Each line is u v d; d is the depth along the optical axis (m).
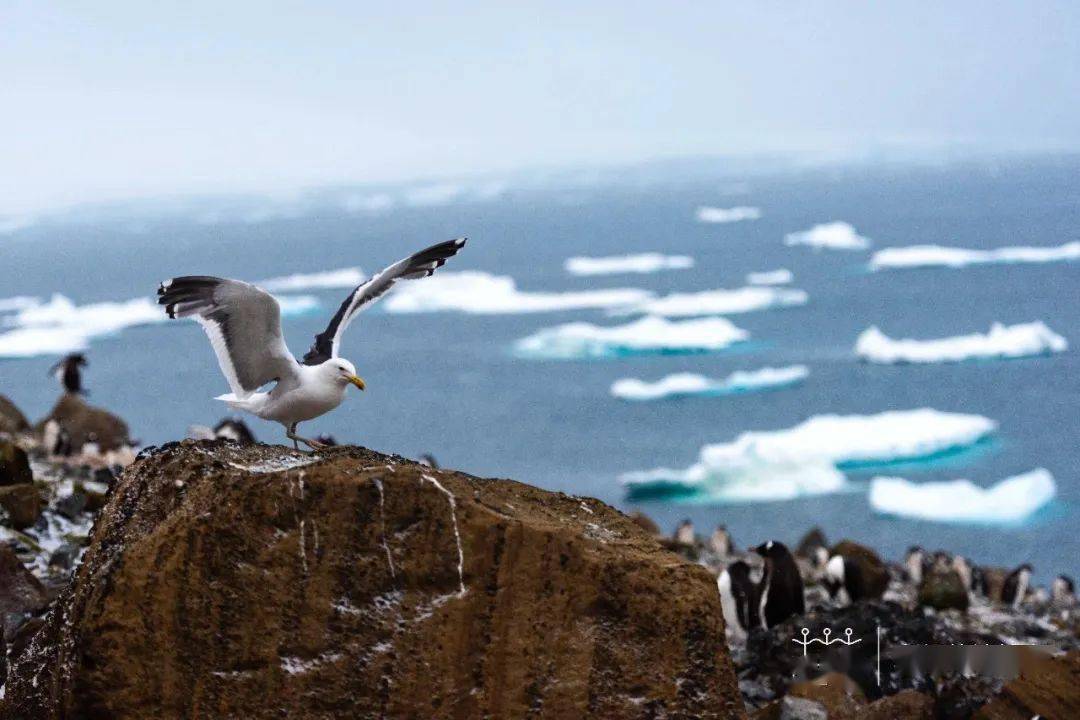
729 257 113.50
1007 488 35.31
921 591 14.88
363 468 5.89
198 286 6.44
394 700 5.62
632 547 6.13
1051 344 59.31
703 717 5.74
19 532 10.23
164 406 54.06
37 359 67.69
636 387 54.22
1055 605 19.55
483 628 5.75
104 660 5.40
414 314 83.88
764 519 34.06
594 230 157.50
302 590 5.66
